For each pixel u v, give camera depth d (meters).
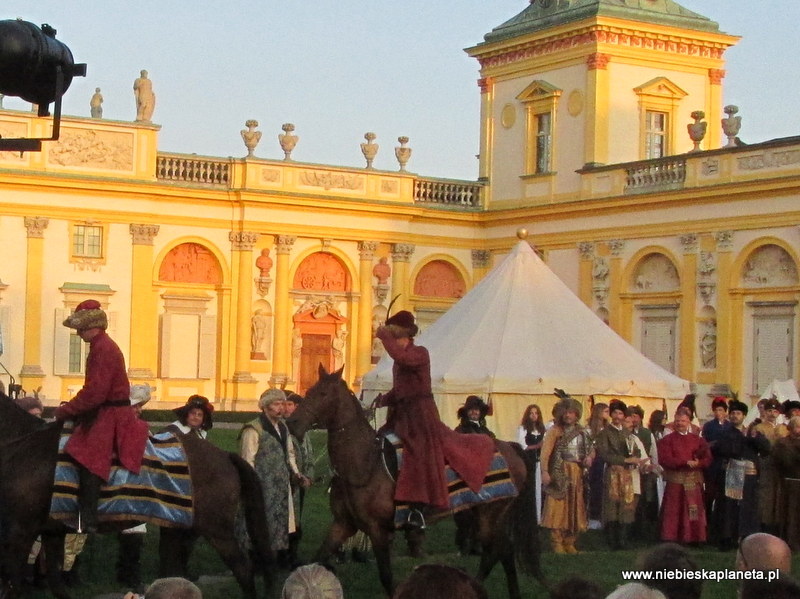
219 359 49.25
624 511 20.28
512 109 52.72
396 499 14.37
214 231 49.06
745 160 42.44
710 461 20.58
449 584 6.55
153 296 47.88
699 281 43.84
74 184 46.19
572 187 49.56
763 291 42.00
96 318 13.52
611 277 47.19
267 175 49.69
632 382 28.23
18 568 13.21
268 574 14.18
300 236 50.34
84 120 46.56
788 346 41.25
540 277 30.12
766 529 20.33
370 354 51.47
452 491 14.60
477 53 53.72
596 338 29.11
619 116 49.44
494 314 29.53
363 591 15.55
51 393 46.12
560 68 50.62
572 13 49.50
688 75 51.00
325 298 50.94
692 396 24.28
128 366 47.38
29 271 45.84
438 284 52.94
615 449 20.47
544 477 19.45
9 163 45.47
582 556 18.92
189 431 16.22
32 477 13.22
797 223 40.69
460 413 18.45
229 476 14.06
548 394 27.89
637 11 49.38
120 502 13.39
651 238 45.72
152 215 47.75
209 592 15.07
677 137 50.62
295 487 16.91
